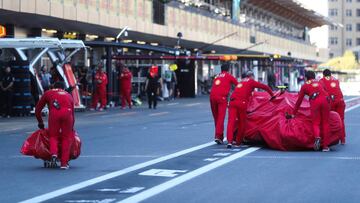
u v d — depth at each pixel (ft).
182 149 90.22
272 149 89.51
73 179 64.64
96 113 175.63
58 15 182.70
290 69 423.64
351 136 109.40
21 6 164.45
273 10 458.09
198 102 246.68
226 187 59.52
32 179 64.80
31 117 158.81
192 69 293.84
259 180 63.41
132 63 269.44
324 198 54.08
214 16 323.57
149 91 200.64
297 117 88.48
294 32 561.02
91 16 202.90
